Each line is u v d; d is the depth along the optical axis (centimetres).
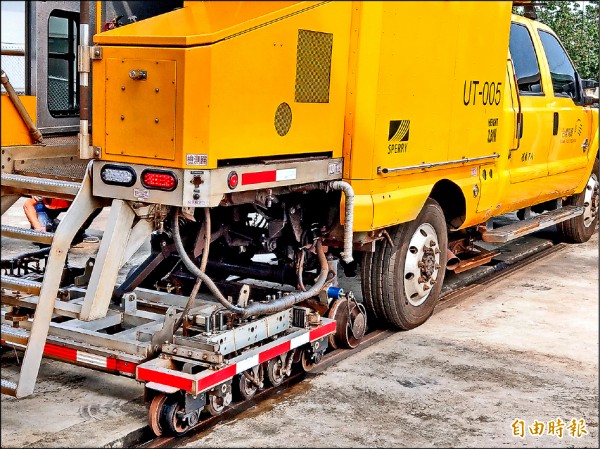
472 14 579
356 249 540
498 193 659
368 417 445
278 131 446
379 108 501
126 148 416
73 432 412
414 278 583
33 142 515
